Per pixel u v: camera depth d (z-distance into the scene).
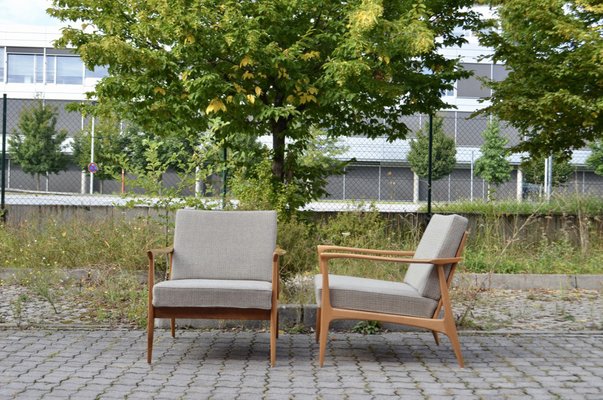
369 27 9.51
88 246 9.42
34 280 8.12
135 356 5.27
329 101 10.46
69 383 4.40
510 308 7.70
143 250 8.86
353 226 11.12
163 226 9.34
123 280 8.03
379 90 10.41
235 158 10.12
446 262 5.20
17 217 11.75
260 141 13.88
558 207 12.27
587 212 11.99
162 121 11.45
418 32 9.72
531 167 14.44
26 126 32.38
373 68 10.56
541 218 11.87
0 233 10.52
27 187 32.44
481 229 11.72
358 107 10.98
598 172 21.12
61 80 40.88
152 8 10.47
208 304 5.07
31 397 4.06
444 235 5.31
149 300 5.18
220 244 5.99
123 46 9.95
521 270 10.03
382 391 4.31
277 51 10.28
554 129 12.48
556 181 14.16
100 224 9.87
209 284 5.18
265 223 6.07
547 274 9.56
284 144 11.77
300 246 8.09
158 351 5.46
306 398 4.11
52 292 8.05
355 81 10.43
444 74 11.52
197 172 8.80
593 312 7.52
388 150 19.58
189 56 10.24
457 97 38.78
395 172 18.59
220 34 10.12
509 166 30.53
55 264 8.93
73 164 32.50
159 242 8.94
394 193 14.10
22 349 5.41
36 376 4.57
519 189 13.82
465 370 4.95
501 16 12.23
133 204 8.69
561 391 4.36
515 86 12.38
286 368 4.96
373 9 9.20
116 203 9.52
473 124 31.11
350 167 12.50
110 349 5.48
